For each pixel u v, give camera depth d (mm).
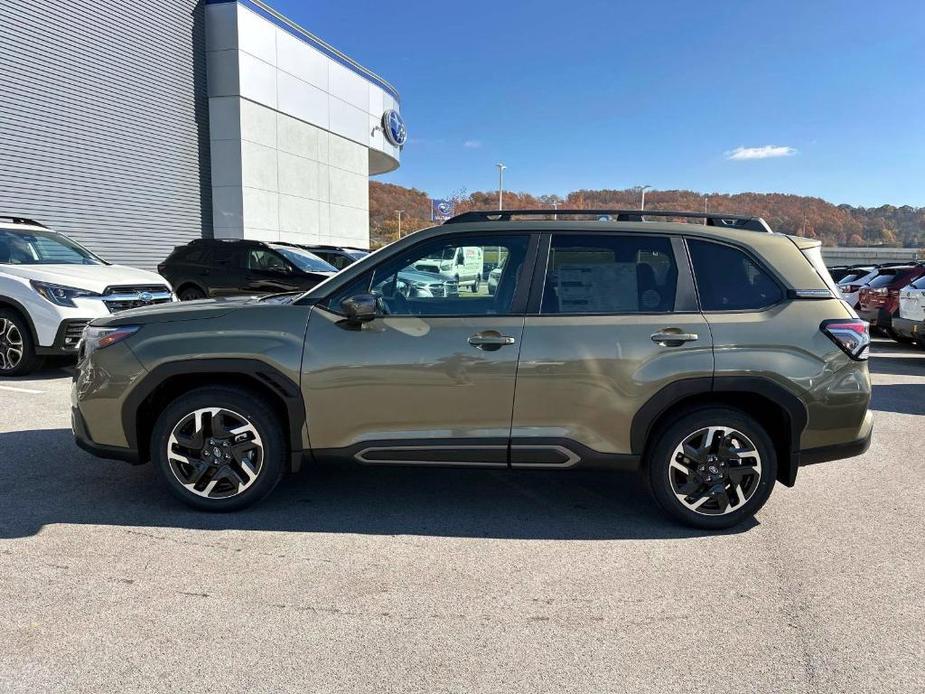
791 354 3611
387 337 3650
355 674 2412
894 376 9328
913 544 3629
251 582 3088
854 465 5082
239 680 2363
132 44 16891
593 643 2645
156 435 3781
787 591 3092
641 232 3781
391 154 29781
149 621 2729
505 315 3684
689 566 3344
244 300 4191
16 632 2623
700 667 2496
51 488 4234
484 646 2609
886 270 13438
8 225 8547
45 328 7469
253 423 3742
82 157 15680
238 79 19422
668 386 3594
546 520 3928
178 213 18750
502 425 3666
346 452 3727
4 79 13719
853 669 2494
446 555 3434
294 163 22297
